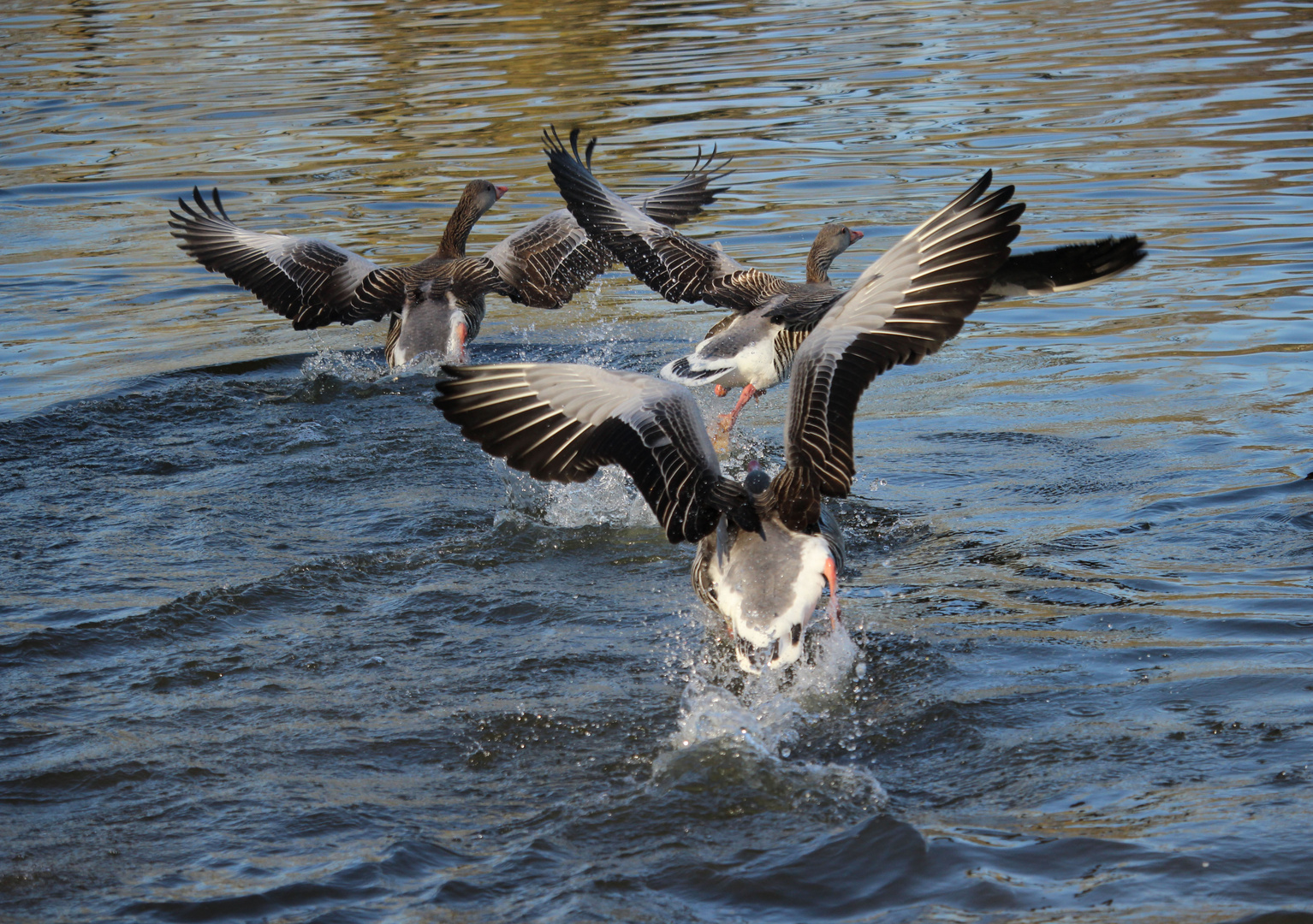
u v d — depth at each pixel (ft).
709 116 69.00
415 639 22.86
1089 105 67.36
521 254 41.45
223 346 42.86
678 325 44.50
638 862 15.98
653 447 19.03
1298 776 16.94
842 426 18.51
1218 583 23.71
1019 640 21.80
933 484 29.68
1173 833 15.79
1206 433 31.53
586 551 27.02
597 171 59.00
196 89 80.74
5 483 31.45
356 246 50.98
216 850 16.40
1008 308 43.42
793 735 19.07
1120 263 20.34
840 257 46.85
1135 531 26.35
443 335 39.32
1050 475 29.73
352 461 32.76
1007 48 83.46
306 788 17.93
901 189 54.85
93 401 36.94
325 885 15.56
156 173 62.90
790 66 81.05
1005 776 17.54
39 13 112.98
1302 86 68.08
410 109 74.02
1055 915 14.35
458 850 16.39
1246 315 40.11
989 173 18.47
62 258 51.80
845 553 24.84
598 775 18.19
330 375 39.42
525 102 74.54
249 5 113.80
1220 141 59.41
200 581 25.54
